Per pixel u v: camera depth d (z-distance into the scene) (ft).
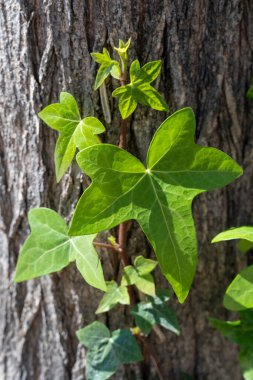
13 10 1.11
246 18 1.12
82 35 1.09
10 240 1.27
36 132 1.16
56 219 1.13
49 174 1.19
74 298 1.25
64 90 1.12
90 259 1.07
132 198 1.02
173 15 1.09
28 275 1.13
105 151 1.01
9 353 1.34
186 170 1.02
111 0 1.07
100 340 1.20
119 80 1.10
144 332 1.18
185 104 1.14
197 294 1.25
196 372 1.31
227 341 1.29
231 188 1.21
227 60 1.13
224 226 1.22
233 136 1.18
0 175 1.23
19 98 1.16
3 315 1.33
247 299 1.07
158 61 1.04
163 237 1.02
